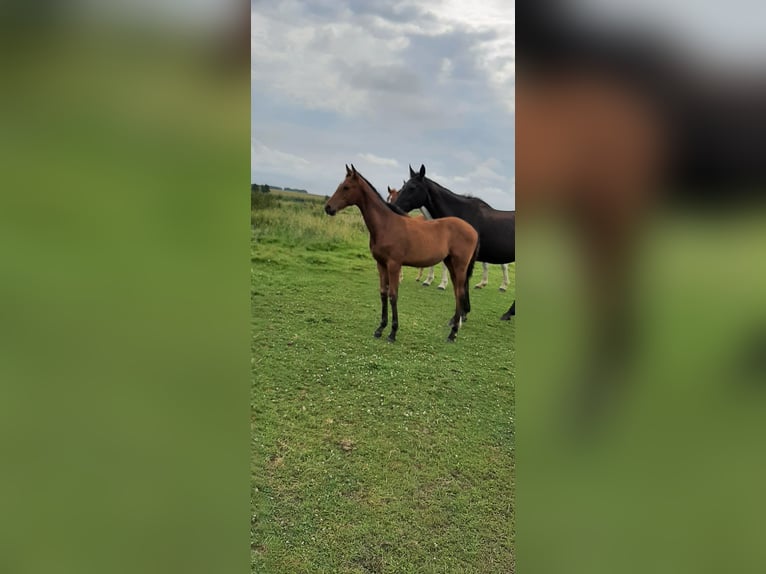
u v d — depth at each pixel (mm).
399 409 2600
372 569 2123
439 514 2279
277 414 2621
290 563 2184
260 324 2732
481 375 2717
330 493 2367
